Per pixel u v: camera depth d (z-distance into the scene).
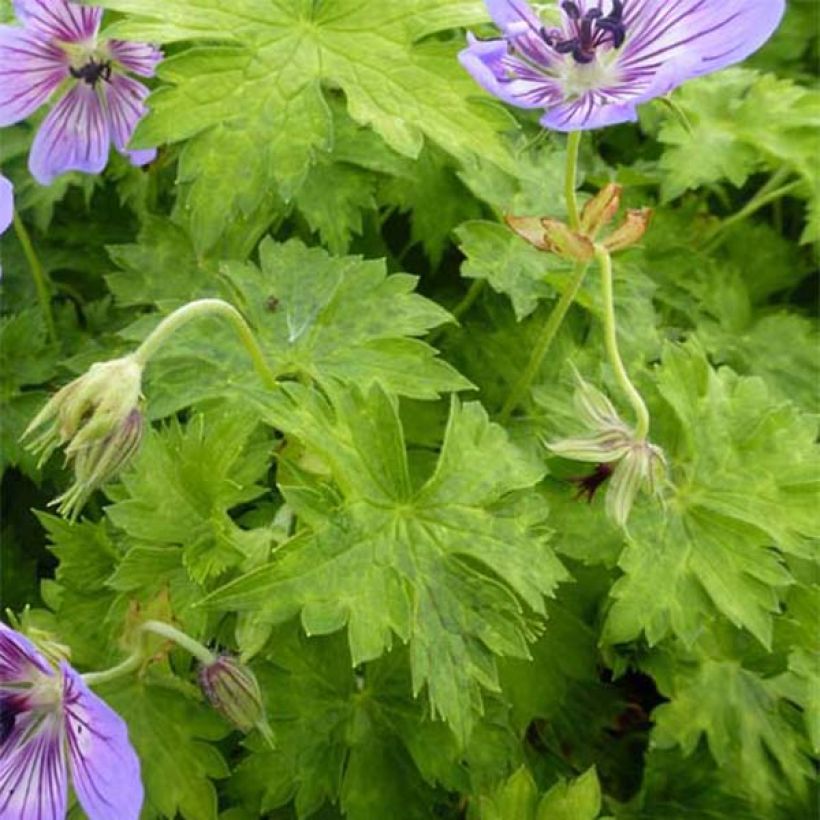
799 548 0.21
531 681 0.22
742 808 0.22
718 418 0.22
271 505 0.21
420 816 0.20
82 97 0.23
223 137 0.20
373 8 0.21
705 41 0.18
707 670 0.22
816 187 0.27
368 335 0.21
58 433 0.17
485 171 0.24
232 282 0.22
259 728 0.18
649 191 0.29
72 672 0.16
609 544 0.21
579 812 0.19
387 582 0.18
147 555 0.19
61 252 0.26
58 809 0.17
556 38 0.19
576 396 0.19
